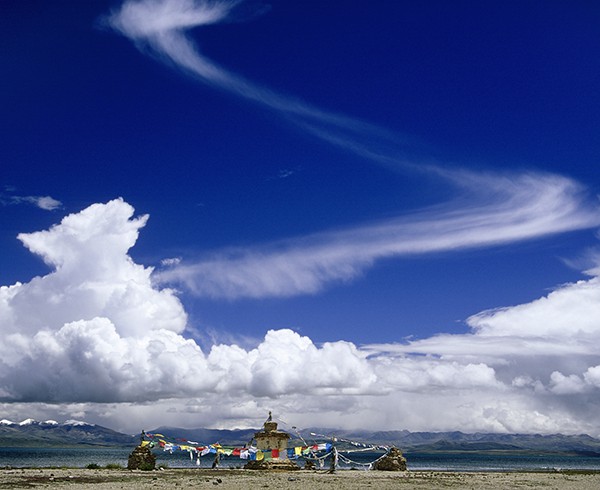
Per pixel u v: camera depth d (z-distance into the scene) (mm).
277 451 70062
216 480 47969
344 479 54344
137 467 66250
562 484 54812
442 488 45281
